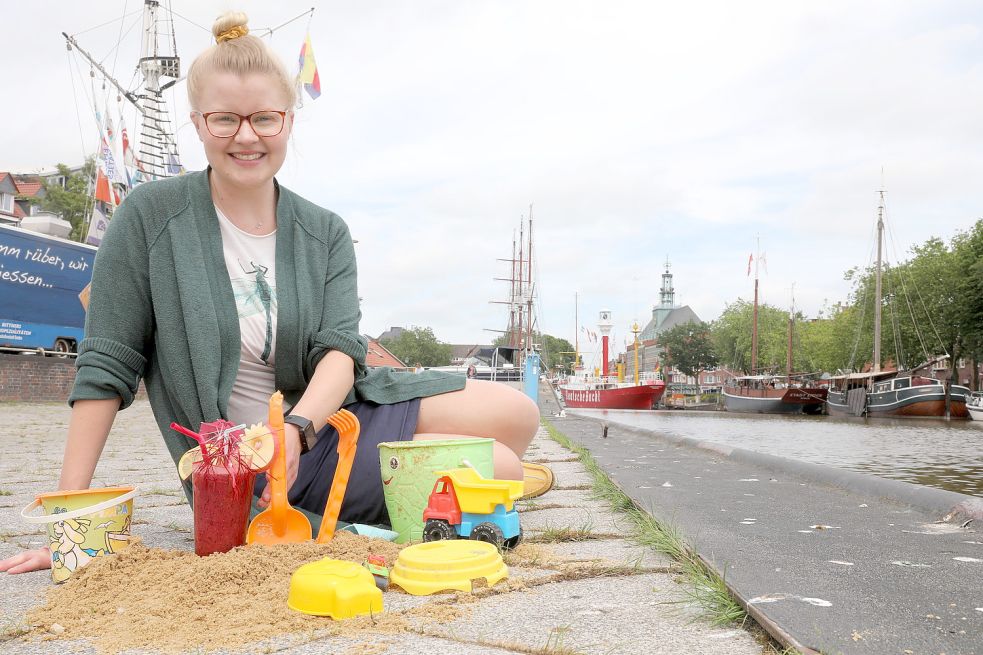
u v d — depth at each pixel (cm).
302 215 254
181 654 137
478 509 220
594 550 234
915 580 192
